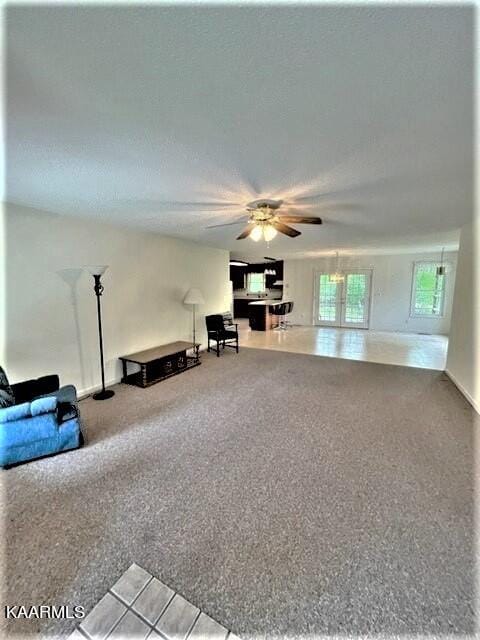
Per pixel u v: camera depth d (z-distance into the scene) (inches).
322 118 54.6
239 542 61.4
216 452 94.4
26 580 53.6
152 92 46.5
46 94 46.6
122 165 74.3
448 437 103.0
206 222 143.4
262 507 71.1
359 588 52.1
